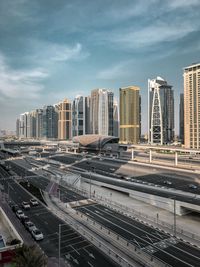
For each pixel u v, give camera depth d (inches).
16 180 6441.9
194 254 2652.6
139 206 4441.4
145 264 2427.4
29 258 1914.4
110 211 4047.7
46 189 5452.8
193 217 3902.6
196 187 5413.4
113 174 7096.5
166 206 4237.2
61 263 2400.3
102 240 2957.7
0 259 2050.9
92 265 2375.7
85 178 6422.2
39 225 3373.5
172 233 3191.4
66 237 2989.7
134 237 3056.1
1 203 4414.4
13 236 2412.6
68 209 4124.0
